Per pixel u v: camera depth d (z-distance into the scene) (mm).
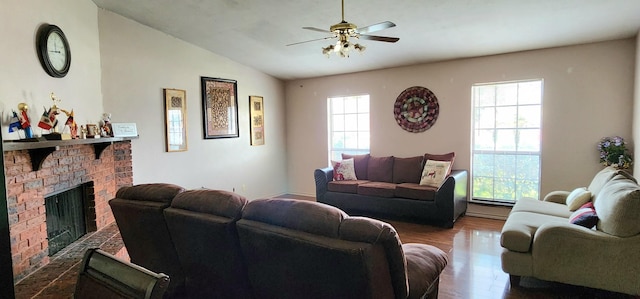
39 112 3004
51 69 3137
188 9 4055
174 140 4953
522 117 4898
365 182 5477
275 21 4219
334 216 1586
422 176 5125
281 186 6887
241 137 5969
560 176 4605
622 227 2480
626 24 3756
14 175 2578
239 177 5957
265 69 6191
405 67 5617
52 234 3162
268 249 1719
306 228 1599
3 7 2617
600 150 4254
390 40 3188
